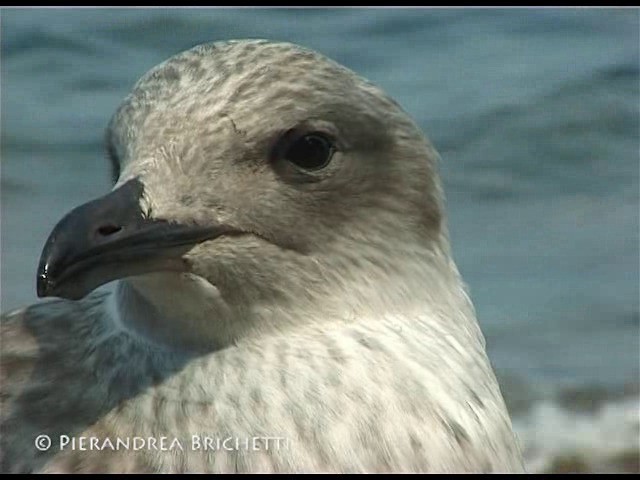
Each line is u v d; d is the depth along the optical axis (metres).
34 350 10.04
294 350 9.75
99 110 28.31
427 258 10.37
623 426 18.11
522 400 18.73
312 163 9.95
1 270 20.20
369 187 10.12
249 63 10.01
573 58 32.56
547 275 22.48
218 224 9.69
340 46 33.72
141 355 9.73
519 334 20.56
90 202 9.45
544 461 17.45
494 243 23.80
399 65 32.66
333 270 9.97
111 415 9.52
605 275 22.44
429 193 10.46
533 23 35.34
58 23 32.69
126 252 9.37
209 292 9.66
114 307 10.10
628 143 28.05
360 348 9.82
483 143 27.81
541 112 29.09
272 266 9.80
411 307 10.19
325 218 9.95
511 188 26.22
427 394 9.75
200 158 9.76
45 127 26.92
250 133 9.83
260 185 9.82
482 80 31.23
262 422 9.43
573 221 24.95
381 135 10.20
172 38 33.06
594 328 20.50
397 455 9.51
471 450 9.77
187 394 9.53
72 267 9.12
